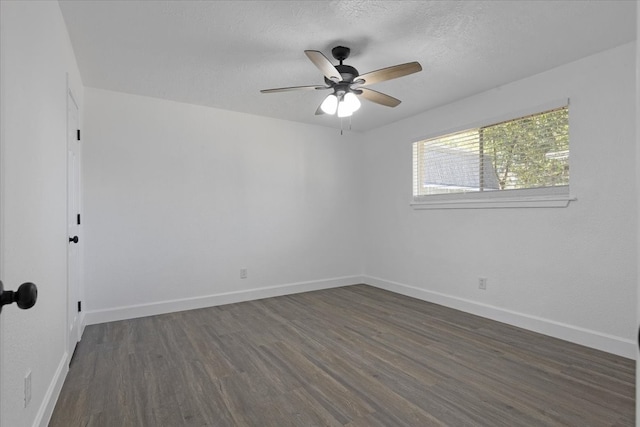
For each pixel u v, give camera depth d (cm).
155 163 363
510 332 302
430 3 204
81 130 318
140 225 355
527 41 247
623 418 177
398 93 348
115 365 241
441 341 283
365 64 285
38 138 156
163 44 251
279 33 237
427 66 287
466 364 240
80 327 293
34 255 148
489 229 341
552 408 187
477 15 216
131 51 261
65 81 224
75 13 212
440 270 394
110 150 340
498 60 276
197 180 386
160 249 364
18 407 128
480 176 351
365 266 510
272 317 349
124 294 346
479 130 352
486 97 342
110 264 339
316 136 474
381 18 220
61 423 175
